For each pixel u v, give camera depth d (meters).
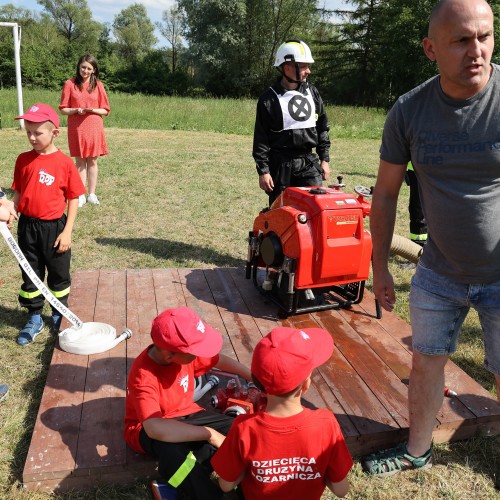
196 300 4.56
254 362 2.20
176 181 9.89
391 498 2.79
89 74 7.64
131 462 2.74
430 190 2.48
